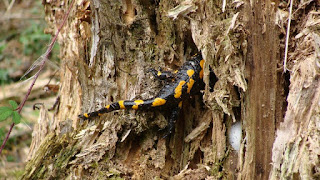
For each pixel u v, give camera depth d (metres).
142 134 4.68
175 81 4.75
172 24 4.74
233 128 4.36
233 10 4.05
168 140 4.83
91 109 4.83
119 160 4.54
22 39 8.53
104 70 4.77
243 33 3.90
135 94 4.71
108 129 4.49
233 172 4.34
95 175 4.37
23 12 9.28
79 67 4.81
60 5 5.60
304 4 3.97
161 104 4.52
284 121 3.73
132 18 4.73
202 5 4.21
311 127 3.49
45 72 7.68
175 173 4.81
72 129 4.70
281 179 3.57
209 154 4.48
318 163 3.33
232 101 4.20
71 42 5.35
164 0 4.70
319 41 3.66
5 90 7.58
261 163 4.11
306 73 3.64
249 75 4.05
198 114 4.87
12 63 8.20
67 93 5.38
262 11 3.92
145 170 4.55
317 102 3.50
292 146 3.57
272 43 3.97
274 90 4.03
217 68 4.16
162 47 4.80
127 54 4.73
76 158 4.39
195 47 5.07
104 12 4.63
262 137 4.10
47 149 4.55
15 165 6.16
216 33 4.02
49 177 4.36
